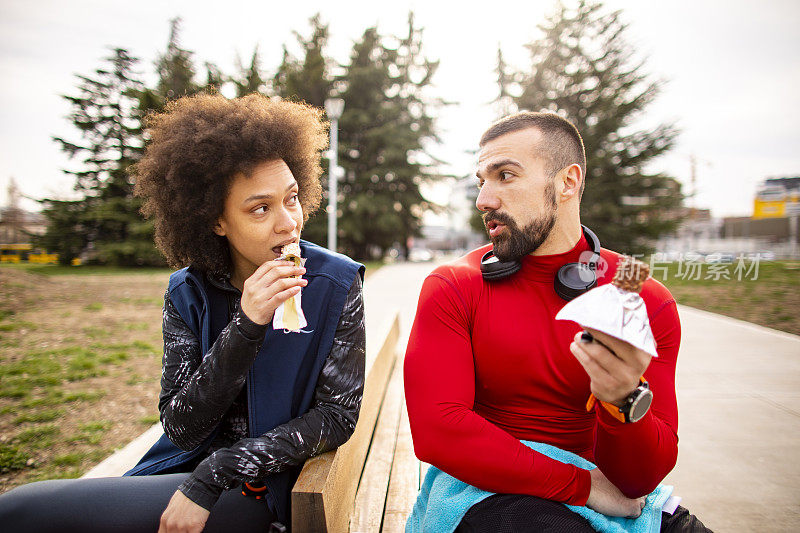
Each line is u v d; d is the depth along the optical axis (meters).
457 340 1.22
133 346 5.68
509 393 1.25
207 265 1.33
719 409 3.23
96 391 4.05
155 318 7.76
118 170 26.83
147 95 24.75
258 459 1.11
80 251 27.03
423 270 19.86
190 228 1.29
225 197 1.24
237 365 1.10
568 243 1.24
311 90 33.47
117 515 1.09
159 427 2.28
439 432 1.12
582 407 1.24
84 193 27.86
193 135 1.22
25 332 6.45
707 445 2.68
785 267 12.48
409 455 2.19
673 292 9.39
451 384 1.17
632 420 0.93
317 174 1.58
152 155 1.34
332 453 1.26
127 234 26.62
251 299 1.08
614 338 0.83
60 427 3.30
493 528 1.02
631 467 1.00
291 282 1.08
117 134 28.14
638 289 0.85
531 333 1.21
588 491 1.08
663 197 23.27
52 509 1.07
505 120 1.25
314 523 1.07
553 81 25.44
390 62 35.72
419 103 36.22
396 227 33.47
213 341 1.33
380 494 1.79
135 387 4.18
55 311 8.28
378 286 12.55
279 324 1.19
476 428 1.10
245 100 1.42
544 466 1.07
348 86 33.75
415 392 1.20
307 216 1.62
